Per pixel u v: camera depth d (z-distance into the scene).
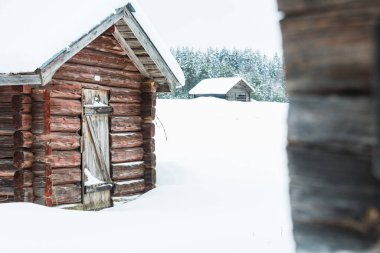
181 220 8.70
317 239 1.51
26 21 10.39
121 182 12.20
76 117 11.04
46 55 9.48
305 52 1.52
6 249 6.32
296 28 1.53
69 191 10.81
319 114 1.49
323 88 1.48
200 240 7.10
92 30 10.21
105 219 8.37
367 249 1.42
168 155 20.30
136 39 11.74
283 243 6.86
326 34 1.47
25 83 9.49
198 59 88.69
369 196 1.40
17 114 10.13
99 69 11.63
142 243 6.89
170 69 12.38
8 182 10.44
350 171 1.43
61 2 10.65
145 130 12.90
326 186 1.48
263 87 84.75
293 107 1.56
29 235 6.95
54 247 6.50
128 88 12.51
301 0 1.51
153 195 11.65
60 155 10.68
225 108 36.75
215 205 10.41
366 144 1.39
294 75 1.55
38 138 10.22
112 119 12.02
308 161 1.51
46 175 10.16
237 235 7.43
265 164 17.97
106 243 6.82
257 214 9.30
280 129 30.53
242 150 23.12
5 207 8.39
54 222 7.75
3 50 9.73
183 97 71.94
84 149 11.17
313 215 1.51
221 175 15.12
